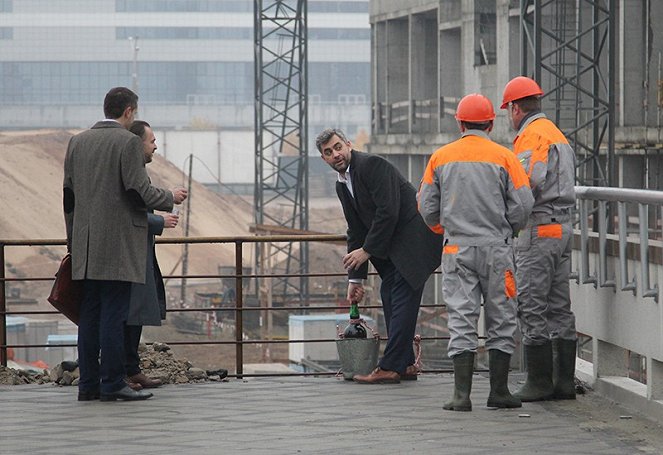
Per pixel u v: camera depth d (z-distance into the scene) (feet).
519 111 52.49
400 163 337.52
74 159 53.11
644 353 49.29
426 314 274.16
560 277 53.06
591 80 238.27
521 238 52.37
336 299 346.13
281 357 282.77
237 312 63.46
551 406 51.49
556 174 51.70
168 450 42.86
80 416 49.90
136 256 52.75
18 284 401.49
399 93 347.15
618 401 52.03
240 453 42.19
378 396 54.19
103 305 53.31
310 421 48.21
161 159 574.56
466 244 49.80
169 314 336.29
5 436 45.70
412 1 325.01
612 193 51.01
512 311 50.49
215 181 648.79
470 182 49.75
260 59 353.72
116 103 53.62
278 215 594.65
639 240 49.19
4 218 450.30
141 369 59.47
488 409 50.78
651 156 227.20
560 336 53.26
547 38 241.76
